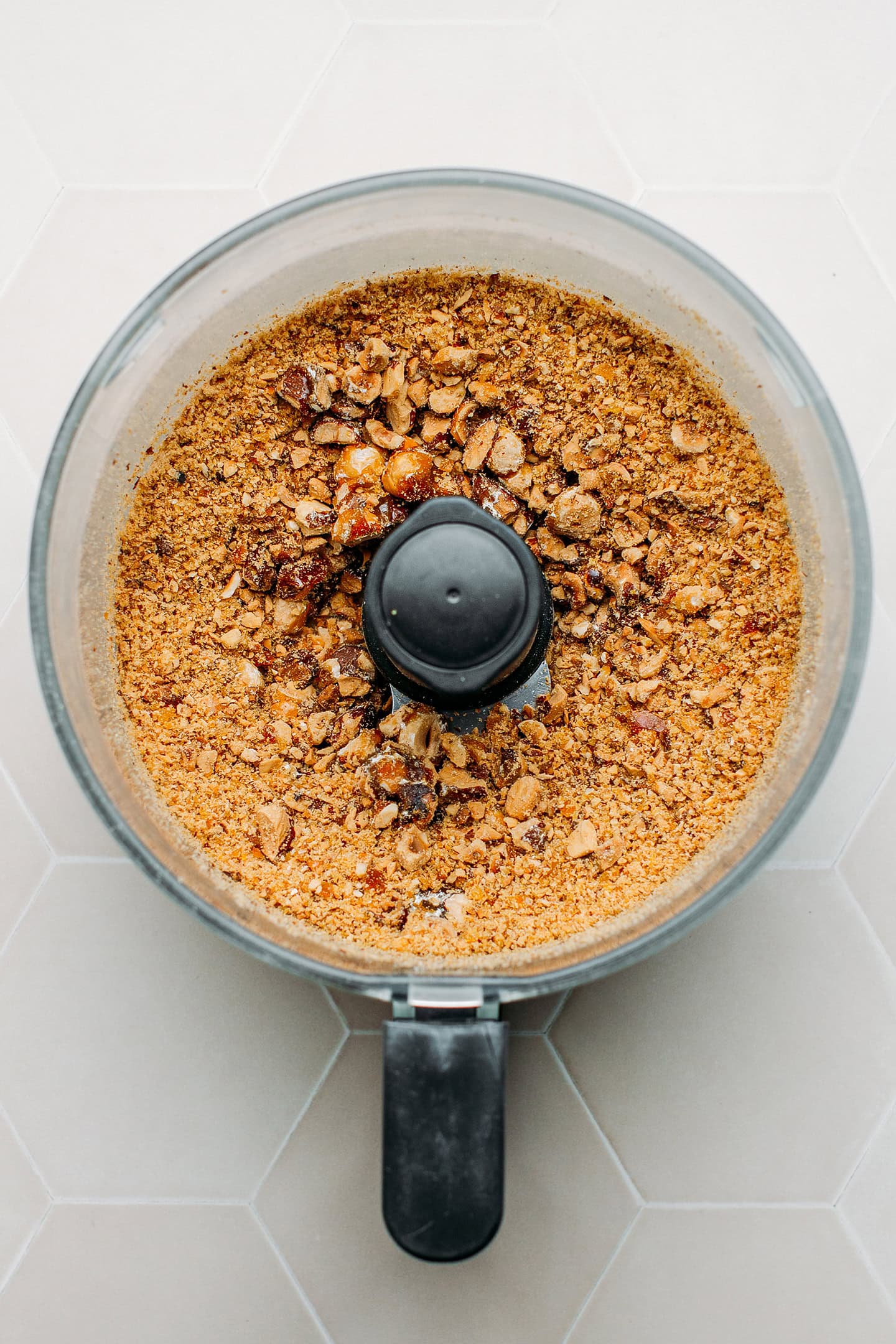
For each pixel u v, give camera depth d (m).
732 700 0.42
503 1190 0.38
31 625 0.40
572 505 0.42
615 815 0.42
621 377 0.43
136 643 0.43
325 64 0.46
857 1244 0.45
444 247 0.43
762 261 0.46
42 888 0.46
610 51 0.46
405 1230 0.38
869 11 0.46
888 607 0.45
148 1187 0.45
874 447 0.46
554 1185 0.45
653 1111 0.45
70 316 0.46
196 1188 0.45
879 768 0.45
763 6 0.46
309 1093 0.45
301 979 0.46
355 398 0.42
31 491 0.46
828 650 0.41
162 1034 0.46
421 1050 0.38
